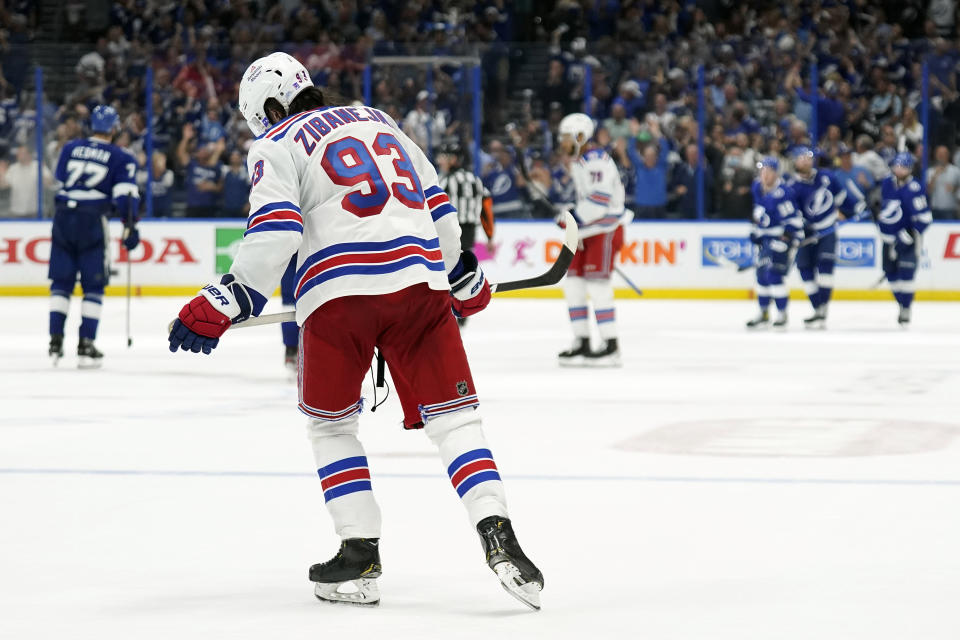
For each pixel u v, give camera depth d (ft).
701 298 126.41
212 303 23.48
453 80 126.00
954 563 27.14
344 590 24.80
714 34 147.33
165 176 127.65
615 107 125.80
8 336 88.99
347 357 24.39
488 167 126.11
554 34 148.05
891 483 36.63
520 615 23.31
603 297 71.72
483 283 26.55
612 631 22.15
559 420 50.29
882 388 61.41
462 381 24.63
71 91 127.65
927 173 126.00
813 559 27.58
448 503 33.68
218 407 54.19
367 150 24.64
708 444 44.11
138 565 27.25
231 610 23.77
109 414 51.90
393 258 24.20
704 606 23.81
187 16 150.71
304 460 40.55
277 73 25.96
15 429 47.52
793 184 97.55
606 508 33.09
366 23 150.82
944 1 149.07
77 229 69.67
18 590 25.14
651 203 126.21
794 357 76.95
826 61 127.44
